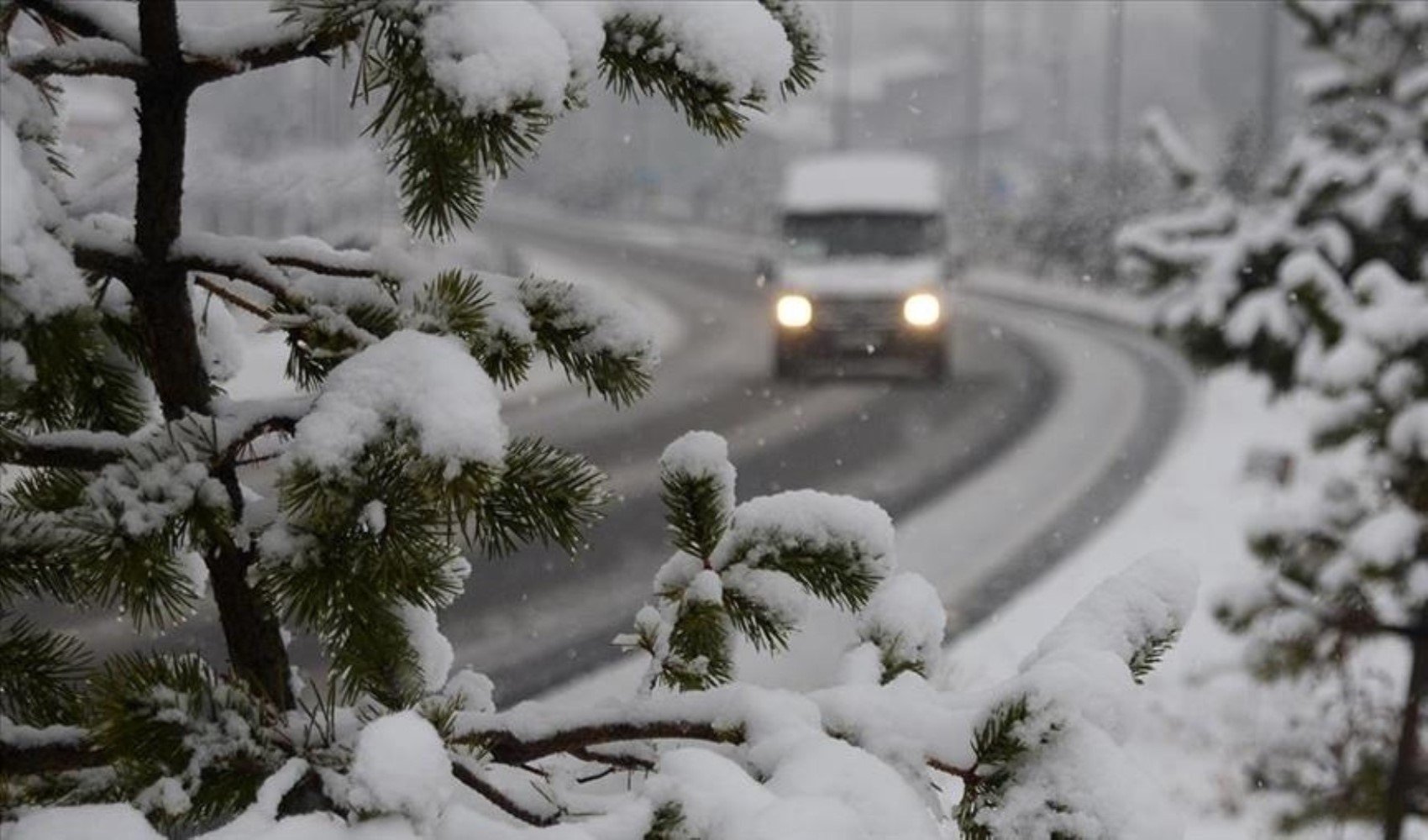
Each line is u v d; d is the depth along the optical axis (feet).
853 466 122.31
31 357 11.66
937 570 91.97
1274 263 100.17
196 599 15.58
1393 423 54.34
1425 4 97.71
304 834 11.42
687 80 14.61
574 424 134.92
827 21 16.30
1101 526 105.60
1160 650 16.67
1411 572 52.65
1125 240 109.40
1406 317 56.24
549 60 12.68
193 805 14.10
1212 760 65.31
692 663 17.37
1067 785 14.26
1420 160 96.94
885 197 174.09
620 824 12.94
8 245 10.90
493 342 15.40
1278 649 55.72
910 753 14.97
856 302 165.48
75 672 16.11
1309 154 103.55
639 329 16.19
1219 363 104.17
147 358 16.84
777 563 17.58
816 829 12.19
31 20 16.25
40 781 15.06
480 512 15.46
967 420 147.13
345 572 14.28
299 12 13.38
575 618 75.51
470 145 13.16
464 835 12.53
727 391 161.99
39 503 14.56
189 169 26.94
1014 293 318.45
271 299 17.69
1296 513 57.52
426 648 16.03
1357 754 55.72
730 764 13.43
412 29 12.92
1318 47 102.68
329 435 13.06
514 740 15.74
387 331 15.56
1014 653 75.25
